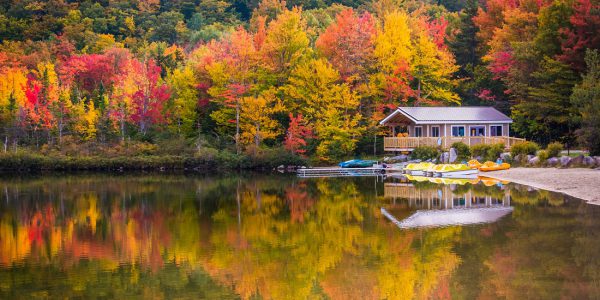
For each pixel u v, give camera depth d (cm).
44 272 2039
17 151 6081
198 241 2484
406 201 3431
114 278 1958
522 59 5328
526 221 2628
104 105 6800
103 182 4953
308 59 6688
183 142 6362
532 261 1969
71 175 5666
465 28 6906
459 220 2744
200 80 6725
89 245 2444
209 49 8275
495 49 6112
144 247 2388
